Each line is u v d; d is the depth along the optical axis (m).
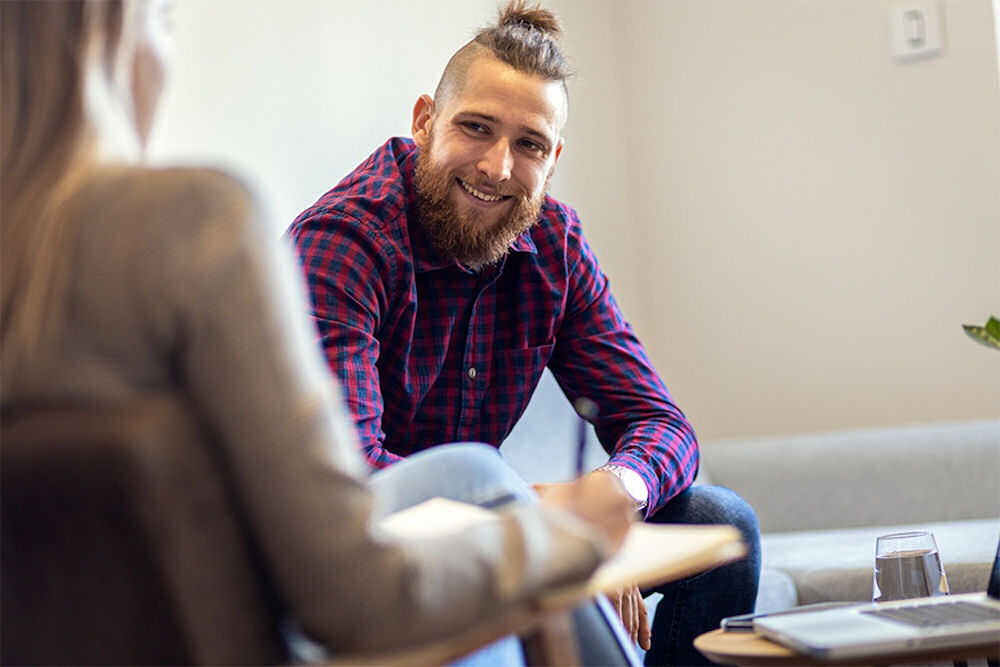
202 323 0.84
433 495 1.24
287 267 0.90
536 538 0.90
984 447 3.14
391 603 0.83
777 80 3.82
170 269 0.84
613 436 2.25
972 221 3.53
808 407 3.79
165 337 0.85
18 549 0.86
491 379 2.19
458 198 2.05
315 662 0.85
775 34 3.82
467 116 2.04
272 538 0.84
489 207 2.07
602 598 1.25
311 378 0.87
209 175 0.87
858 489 3.21
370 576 0.83
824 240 3.76
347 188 2.12
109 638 0.84
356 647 0.84
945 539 2.59
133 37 0.95
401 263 2.02
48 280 0.86
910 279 3.62
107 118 0.92
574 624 1.21
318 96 2.80
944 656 1.20
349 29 2.92
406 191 2.13
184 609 0.82
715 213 3.94
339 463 0.85
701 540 1.01
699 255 3.97
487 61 2.06
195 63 2.47
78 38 0.91
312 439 0.84
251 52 2.62
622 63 4.08
